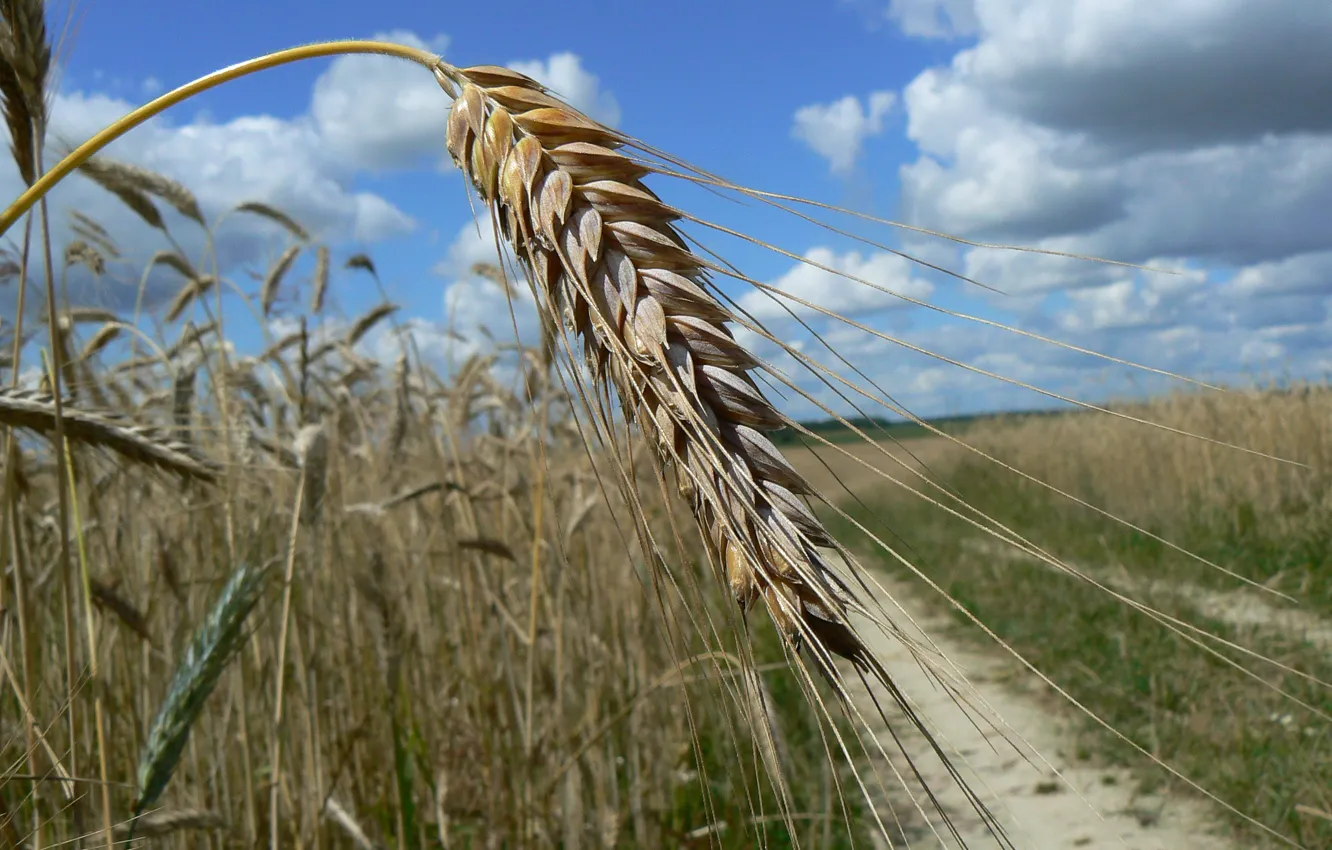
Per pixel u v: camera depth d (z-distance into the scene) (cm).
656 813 402
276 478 332
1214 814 423
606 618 488
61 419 189
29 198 153
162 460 208
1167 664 582
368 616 358
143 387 345
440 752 349
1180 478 1009
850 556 116
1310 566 767
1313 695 510
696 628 130
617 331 127
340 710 374
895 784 489
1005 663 671
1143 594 711
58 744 244
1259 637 600
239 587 204
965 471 1401
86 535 306
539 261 135
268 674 323
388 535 421
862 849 394
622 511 493
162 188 301
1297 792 410
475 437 492
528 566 442
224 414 310
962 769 509
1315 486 902
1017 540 106
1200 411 1068
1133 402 1168
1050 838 420
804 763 456
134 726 280
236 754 333
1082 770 491
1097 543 934
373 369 473
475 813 338
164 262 322
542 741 365
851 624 114
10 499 210
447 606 461
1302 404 992
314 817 288
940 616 820
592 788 410
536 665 402
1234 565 794
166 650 320
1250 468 952
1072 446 1279
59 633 292
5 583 219
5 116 183
